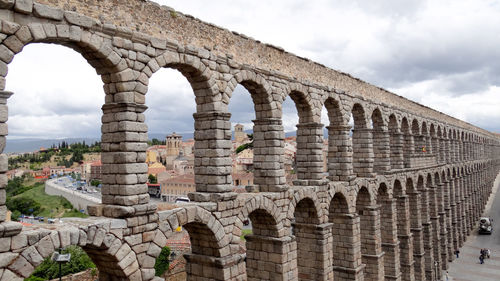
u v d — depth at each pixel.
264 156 35.41
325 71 43.22
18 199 139.12
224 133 30.14
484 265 78.44
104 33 23.39
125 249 23.42
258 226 35.47
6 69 19.42
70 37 21.69
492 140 169.50
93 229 21.78
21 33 19.86
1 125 18.98
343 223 44.34
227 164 30.16
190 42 28.52
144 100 25.25
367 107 50.28
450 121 93.50
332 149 45.28
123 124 24.11
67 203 138.25
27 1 19.98
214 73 29.91
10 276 18.78
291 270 34.84
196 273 30.41
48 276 68.06
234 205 30.17
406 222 58.28
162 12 26.73
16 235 19.00
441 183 77.75
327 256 39.62
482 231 103.94
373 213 48.62
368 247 48.81
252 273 35.53
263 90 34.69
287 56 37.78
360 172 49.69
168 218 25.70
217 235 28.86
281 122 35.69
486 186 143.88
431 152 76.00
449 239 81.75
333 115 45.22
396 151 59.06
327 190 40.59
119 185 24.11
